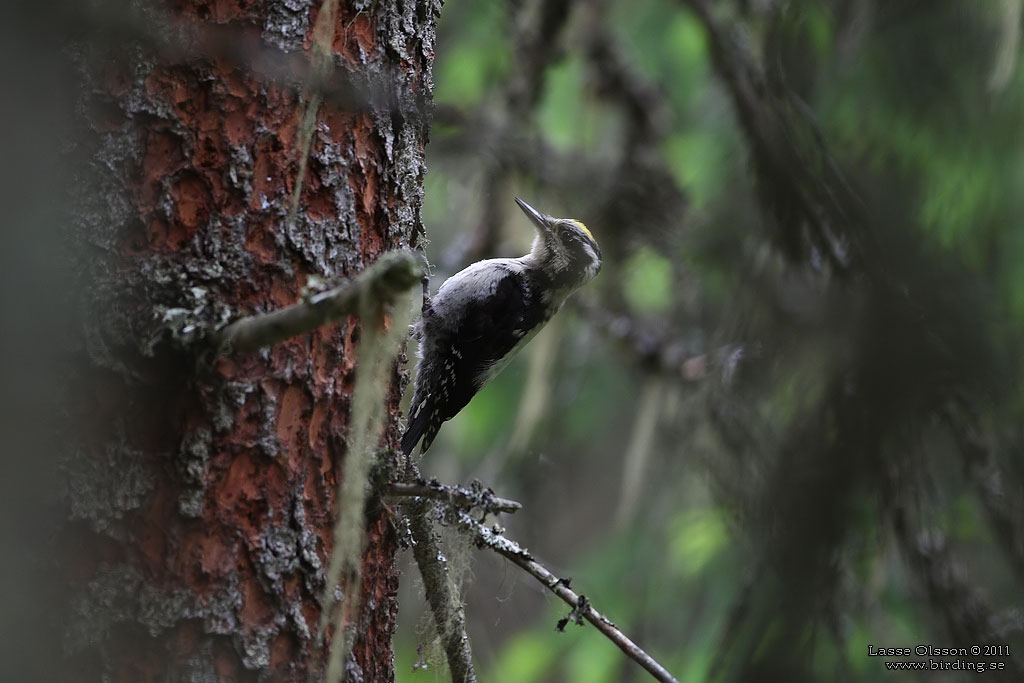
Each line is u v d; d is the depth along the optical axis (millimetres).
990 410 8547
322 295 4062
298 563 5012
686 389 11930
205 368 4586
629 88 13328
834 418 8602
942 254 9289
